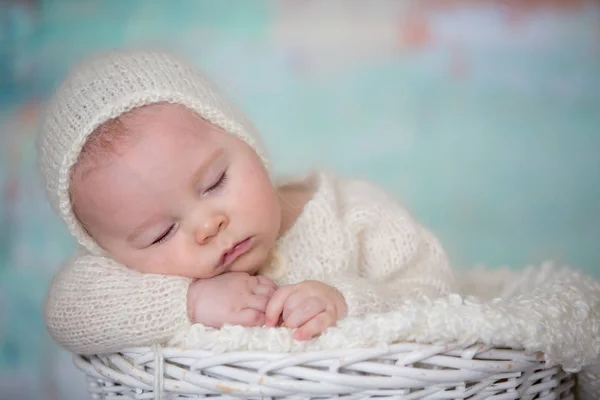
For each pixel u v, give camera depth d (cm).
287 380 118
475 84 327
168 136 140
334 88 327
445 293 163
